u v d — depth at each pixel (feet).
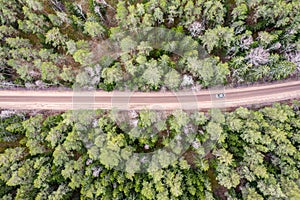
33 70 169.58
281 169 152.56
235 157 158.61
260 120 157.79
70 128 163.84
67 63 180.75
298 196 137.39
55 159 150.61
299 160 151.64
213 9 165.89
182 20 175.42
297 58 165.89
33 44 183.73
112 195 148.56
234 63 167.02
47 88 178.91
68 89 178.60
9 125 165.58
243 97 176.24
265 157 159.43
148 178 151.84
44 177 150.71
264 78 176.65
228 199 152.46
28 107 177.68
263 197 149.69
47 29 179.42
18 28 184.44
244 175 152.35
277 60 165.68
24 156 162.71
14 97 178.29
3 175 153.17
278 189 140.67
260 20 179.32
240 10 168.55
